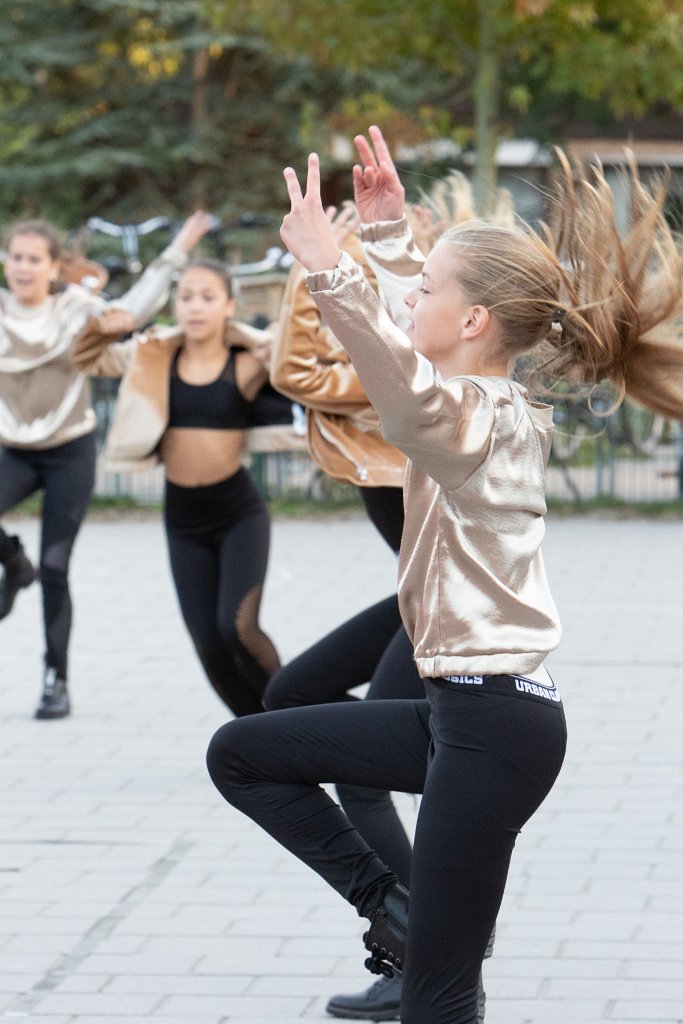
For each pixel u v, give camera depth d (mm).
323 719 4082
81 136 30906
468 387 3732
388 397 3547
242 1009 5203
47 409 9367
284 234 3551
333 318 3514
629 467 19703
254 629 7227
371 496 6059
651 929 5824
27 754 8477
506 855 3773
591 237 4184
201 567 7480
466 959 3783
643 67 18297
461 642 3740
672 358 4250
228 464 7391
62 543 9344
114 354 8094
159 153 31250
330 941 5801
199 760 8352
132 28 31594
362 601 12594
